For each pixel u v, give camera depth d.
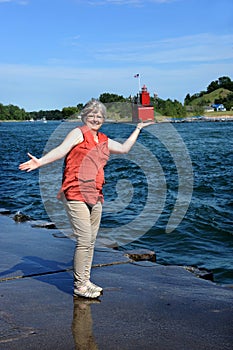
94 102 4.11
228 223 9.99
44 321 3.73
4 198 13.74
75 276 4.31
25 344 3.31
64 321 3.72
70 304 4.12
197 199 12.66
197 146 34.00
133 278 4.91
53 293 4.42
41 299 4.25
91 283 4.37
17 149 36.69
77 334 3.47
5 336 3.44
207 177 17.25
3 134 66.44
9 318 3.79
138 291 4.47
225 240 8.88
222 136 44.53
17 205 12.73
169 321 3.72
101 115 4.12
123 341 3.35
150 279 4.89
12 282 4.77
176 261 7.65
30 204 12.76
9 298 4.27
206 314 3.87
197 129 58.66
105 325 3.64
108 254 5.84
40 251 5.99
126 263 5.52
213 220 10.23
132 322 3.70
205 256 7.91
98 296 4.29
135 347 3.26
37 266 5.32
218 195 13.41
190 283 4.78
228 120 91.75
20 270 5.16
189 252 8.15
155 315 3.84
